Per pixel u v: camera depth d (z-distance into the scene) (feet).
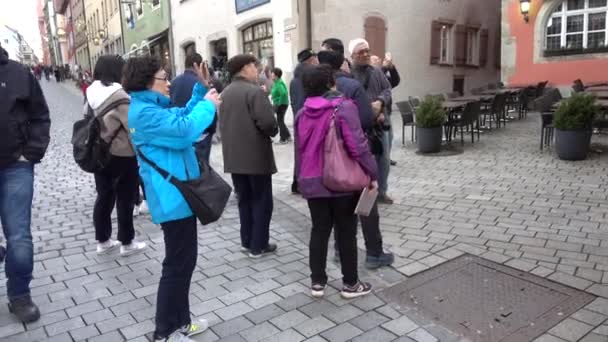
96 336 10.17
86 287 12.50
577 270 12.11
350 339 9.70
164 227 9.09
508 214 16.53
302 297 11.51
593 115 23.44
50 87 133.69
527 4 50.08
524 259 12.91
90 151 12.78
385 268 12.84
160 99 8.90
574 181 20.25
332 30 49.16
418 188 20.56
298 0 45.39
